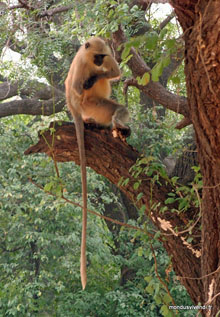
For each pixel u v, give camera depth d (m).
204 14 3.70
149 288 5.87
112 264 15.90
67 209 14.38
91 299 14.80
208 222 5.08
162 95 8.45
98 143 6.41
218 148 4.36
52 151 6.52
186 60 4.11
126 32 9.67
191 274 5.91
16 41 11.15
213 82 3.93
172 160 14.04
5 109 15.43
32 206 14.61
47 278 14.64
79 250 15.30
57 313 15.20
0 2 11.01
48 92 15.71
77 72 7.32
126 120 7.32
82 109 7.40
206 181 4.80
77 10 9.94
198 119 4.32
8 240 15.17
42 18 10.92
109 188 16.56
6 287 14.23
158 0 8.43
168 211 6.13
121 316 14.59
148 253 6.33
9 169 15.01
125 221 16.58
